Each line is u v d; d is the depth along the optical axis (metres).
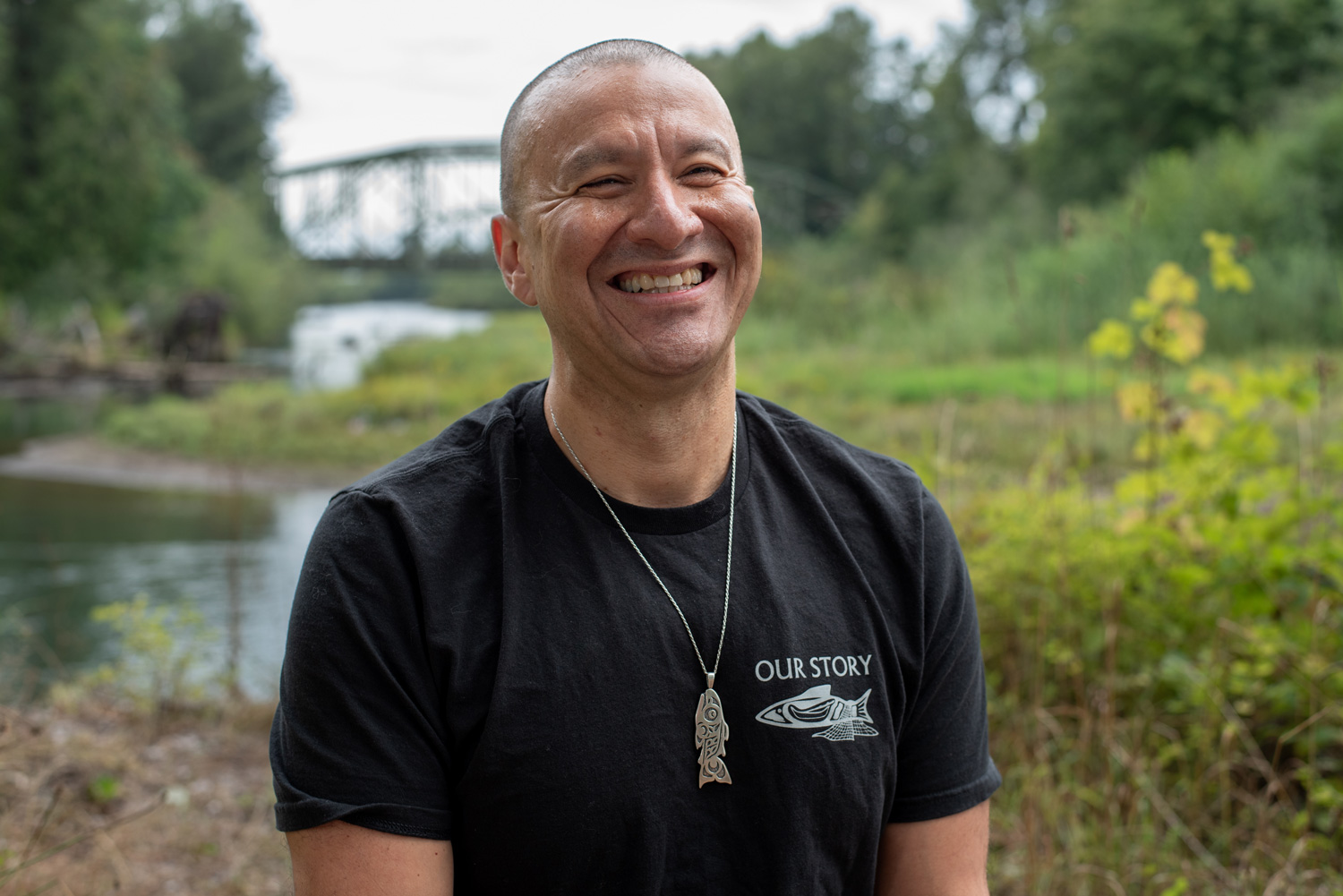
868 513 1.37
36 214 30.73
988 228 32.00
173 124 41.00
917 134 69.56
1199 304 15.52
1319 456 3.58
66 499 12.89
